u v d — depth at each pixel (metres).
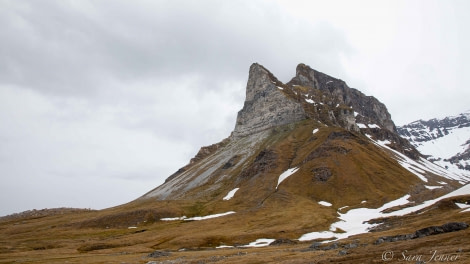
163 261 81.69
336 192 199.88
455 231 68.12
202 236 129.25
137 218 199.62
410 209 149.50
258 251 93.06
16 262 90.00
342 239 104.81
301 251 83.75
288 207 180.25
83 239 155.25
